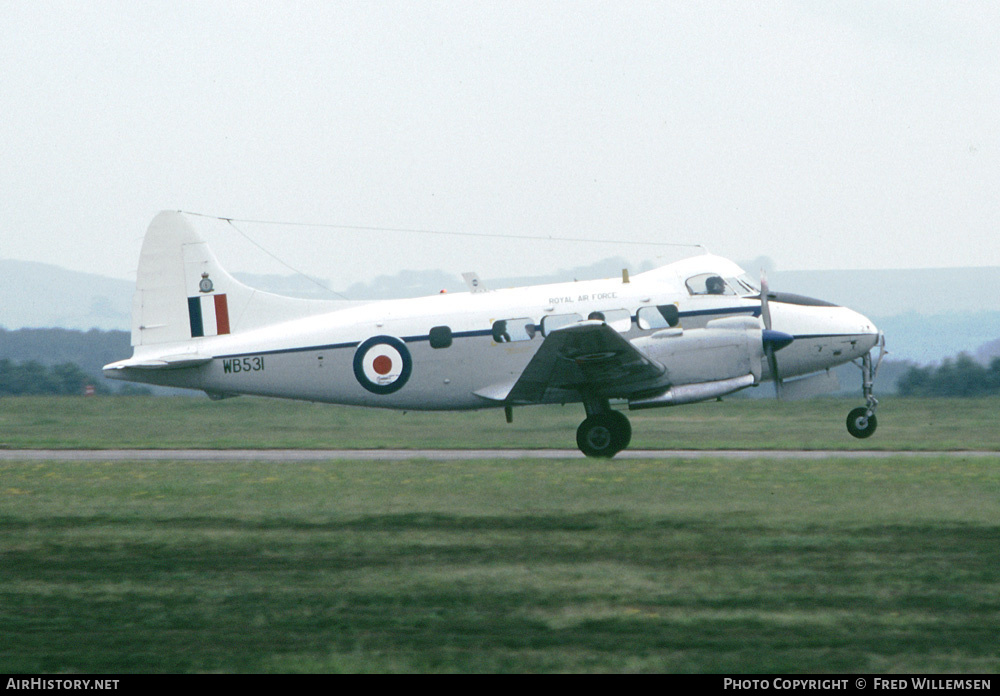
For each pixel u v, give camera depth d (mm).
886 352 73688
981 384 143625
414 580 33531
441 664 25766
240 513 46312
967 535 39281
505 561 36094
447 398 70875
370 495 51094
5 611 30328
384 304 72812
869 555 36250
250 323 74250
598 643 27188
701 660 25875
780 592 31625
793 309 70938
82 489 54344
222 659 26203
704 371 64688
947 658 25859
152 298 74625
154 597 31797
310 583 33281
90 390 179250
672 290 68938
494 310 69812
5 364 190000
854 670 25094
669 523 42500
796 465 60719
